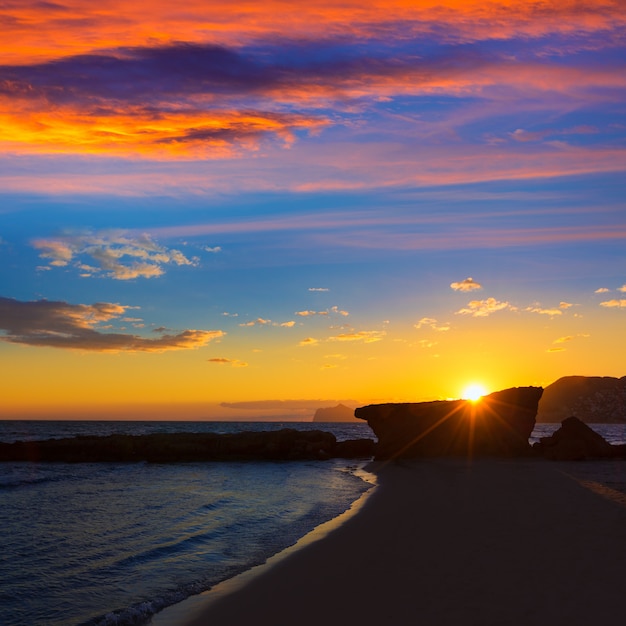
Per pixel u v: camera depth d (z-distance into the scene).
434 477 32.38
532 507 19.44
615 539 13.98
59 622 10.70
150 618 10.42
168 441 60.00
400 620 9.09
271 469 46.03
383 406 53.41
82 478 39.72
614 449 48.66
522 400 51.94
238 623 9.83
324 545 15.37
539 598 9.61
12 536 19.00
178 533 19.00
